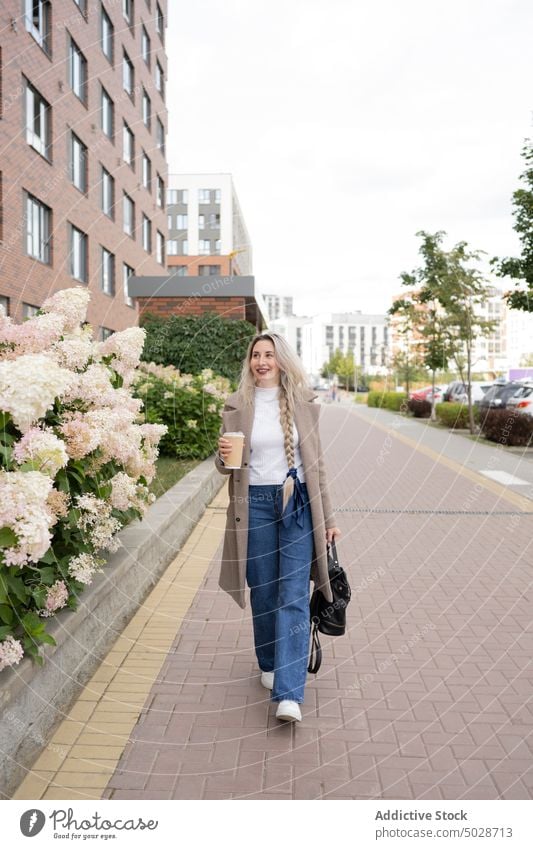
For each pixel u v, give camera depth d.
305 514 2.96
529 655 3.63
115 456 3.46
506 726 2.88
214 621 4.09
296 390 3.02
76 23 19.59
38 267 17.59
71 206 19.67
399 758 2.63
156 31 29.25
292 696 2.80
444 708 3.04
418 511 7.96
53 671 2.82
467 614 4.30
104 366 3.62
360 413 33.78
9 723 2.36
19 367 2.35
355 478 11.01
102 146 22.25
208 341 14.90
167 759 2.59
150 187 28.28
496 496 9.08
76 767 2.53
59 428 3.02
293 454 2.97
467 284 19.77
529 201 14.16
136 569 4.30
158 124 30.00
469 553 5.89
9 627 2.47
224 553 3.08
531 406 17.70
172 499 6.30
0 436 2.53
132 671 3.36
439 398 28.91
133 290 16.05
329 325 144.62
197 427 9.52
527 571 5.30
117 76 23.73
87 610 3.23
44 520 2.25
